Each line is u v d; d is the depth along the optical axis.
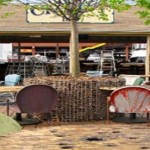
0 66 15.21
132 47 21.33
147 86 6.06
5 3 7.13
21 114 5.65
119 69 15.65
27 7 6.41
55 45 22.52
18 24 12.08
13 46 22.20
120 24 12.33
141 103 5.15
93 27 12.23
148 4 6.89
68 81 5.51
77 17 6.02
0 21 12.09
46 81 5.50
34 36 12.98
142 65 15.32
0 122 1.71
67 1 5.86
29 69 14.02
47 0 6.03
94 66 16.12
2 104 7.11
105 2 6.15
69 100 5.53
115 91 5.15
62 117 5.53
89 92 5.59
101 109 5.68
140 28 12.34
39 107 5.25
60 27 12.03
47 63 14.67
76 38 6.06
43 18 12.04
